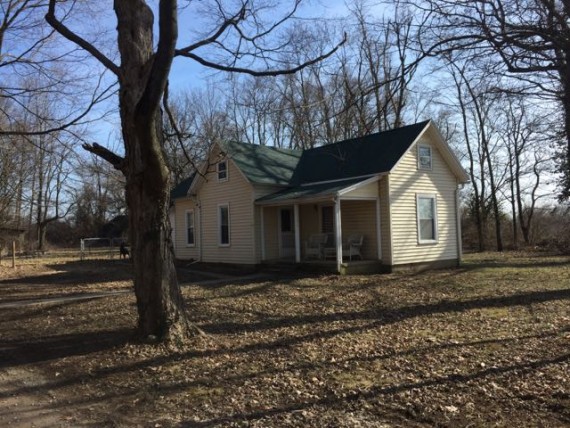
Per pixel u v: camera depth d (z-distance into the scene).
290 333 9.24
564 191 25.38
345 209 20.94
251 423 5.08
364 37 13.88
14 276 21.48
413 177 20.30
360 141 21.81
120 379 6.73
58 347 8.69
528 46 6.55
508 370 6.53
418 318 10.41
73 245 57.22
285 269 19.97
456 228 21.81
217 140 21.84
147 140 7.41
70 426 5.20
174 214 26.50
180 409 5.59
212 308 12.10
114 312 11.68
